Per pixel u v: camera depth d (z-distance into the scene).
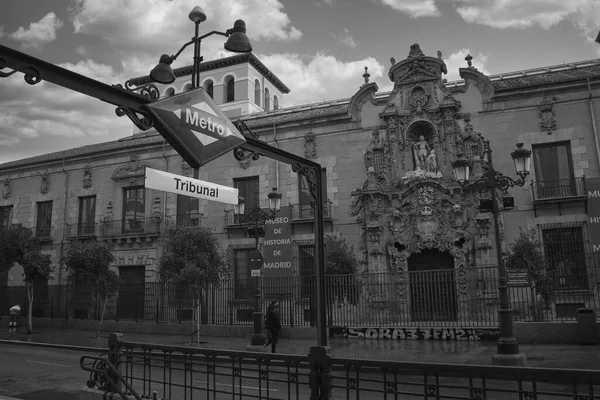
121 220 30.55
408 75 24.47
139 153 31.03
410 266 23.09
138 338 21.61
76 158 32.91
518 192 22.34
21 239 26.30
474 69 23.73
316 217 8.72
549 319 19.36
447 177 23.20
